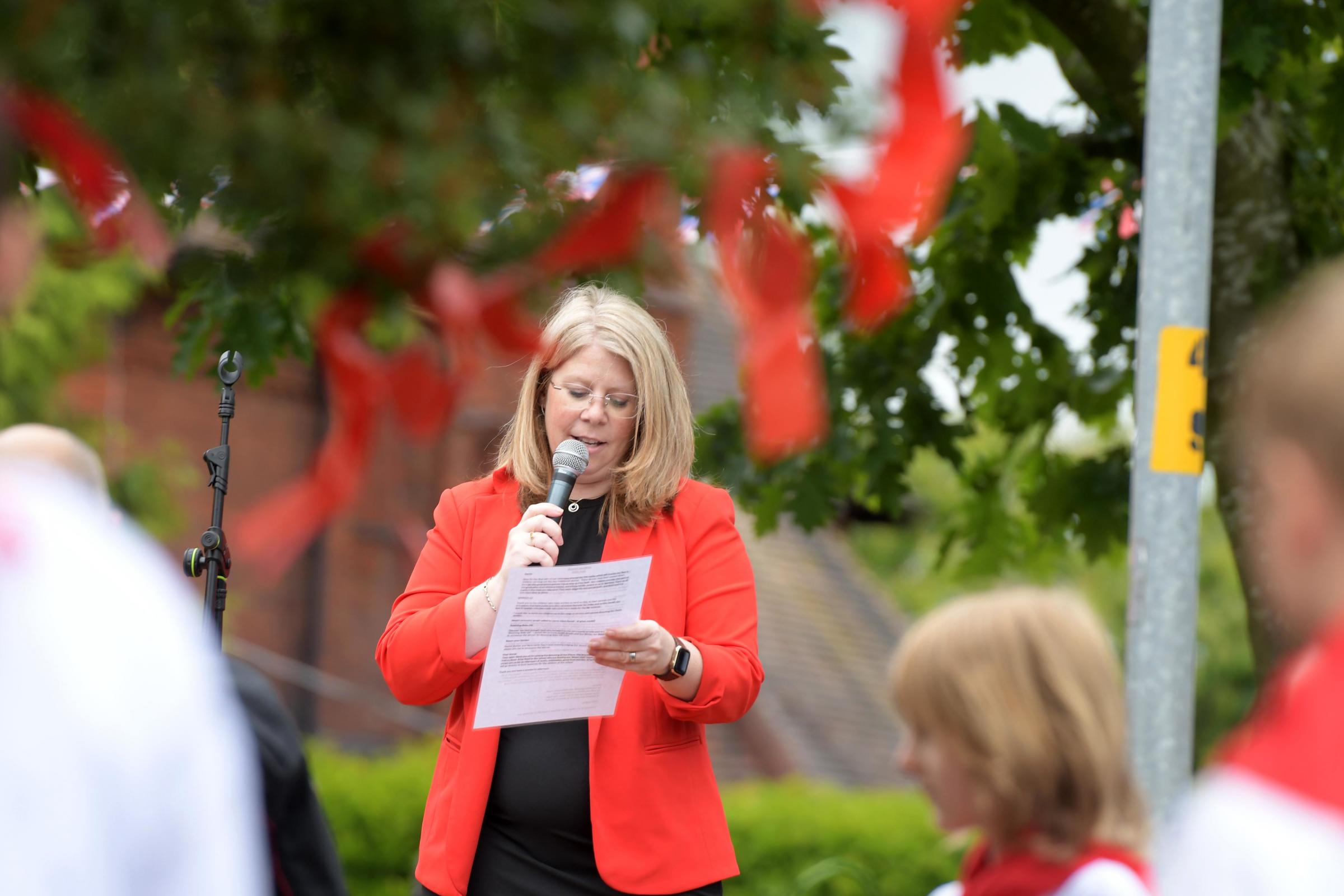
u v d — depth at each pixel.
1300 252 12.72
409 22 2.61
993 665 4.65
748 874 29.38
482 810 7.42
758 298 1.36
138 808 2.44
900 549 75.88
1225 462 11.86
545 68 2.67
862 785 37.88
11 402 23.47
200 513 31.94
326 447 1.67
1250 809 2.60
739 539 8.04
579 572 6.82
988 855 4.90
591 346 7.70
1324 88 12.45
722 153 1.39
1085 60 12.16
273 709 7.72
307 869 7.67
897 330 14.19
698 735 7.68
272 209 2.28
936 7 1.23
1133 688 8.38
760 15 2.17
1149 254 8.45
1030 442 15.76
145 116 2.35
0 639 2.37
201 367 8.92
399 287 1.77
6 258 2.02
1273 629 11.32
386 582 34.28
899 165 1.24
